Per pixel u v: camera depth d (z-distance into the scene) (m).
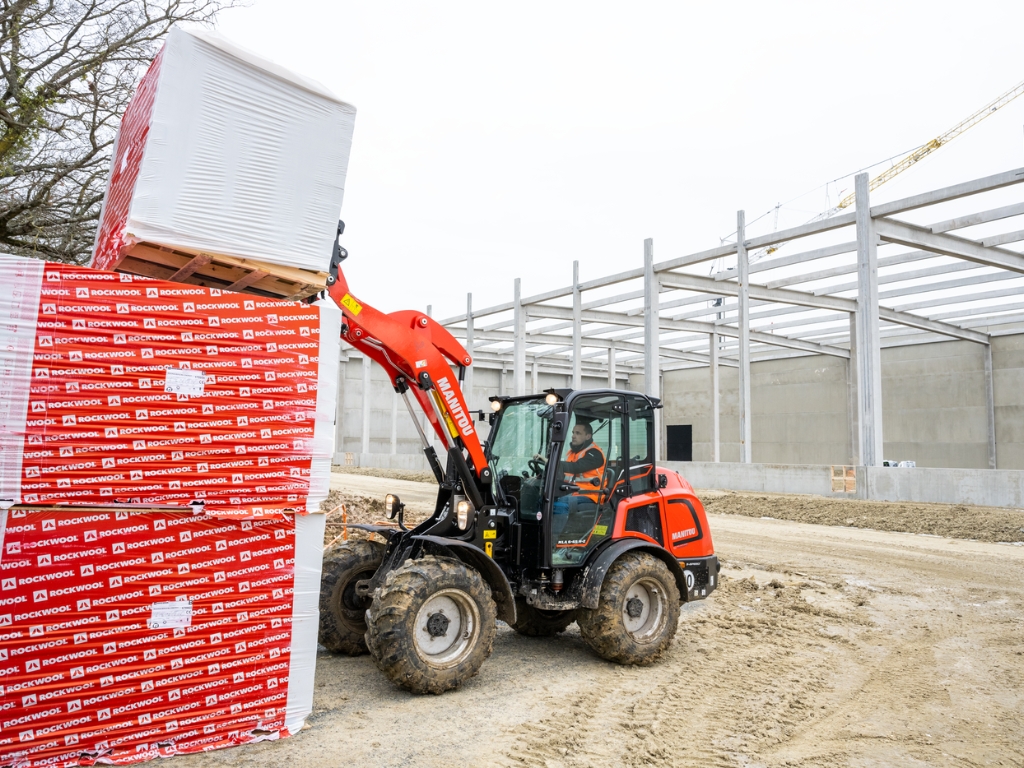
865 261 18.08
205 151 3.91
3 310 3.49
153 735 3.74
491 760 3.85
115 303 3.72
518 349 29.38
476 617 4.89
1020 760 4.12
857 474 17.47
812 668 5.68
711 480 20.92
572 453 5.76
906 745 4.29
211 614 3.90
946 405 29.08
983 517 13.74
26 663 3.47
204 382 3.91
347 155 4.41
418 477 28.02
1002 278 21.52
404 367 5.35
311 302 4.91
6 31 8.11
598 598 5.37
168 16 9.03
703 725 4.46
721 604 7.87
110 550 3.67
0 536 3.43
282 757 3.79
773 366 35.34
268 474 4.05
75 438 3.58
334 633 5.59
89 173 9.09
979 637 6.69
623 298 25.72
